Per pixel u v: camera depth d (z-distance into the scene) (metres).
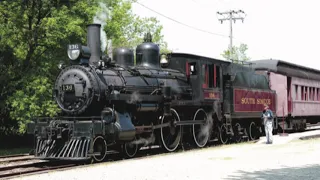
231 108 18.44
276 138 19.27
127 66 14.66
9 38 17.09
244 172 9.50
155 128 14.46
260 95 21.28
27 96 16.64
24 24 17.78
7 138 21.28
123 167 10.59
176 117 15.52
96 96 12.91
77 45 13.34
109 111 12.66
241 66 20.12
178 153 13.89
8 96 17.48
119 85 13.51
